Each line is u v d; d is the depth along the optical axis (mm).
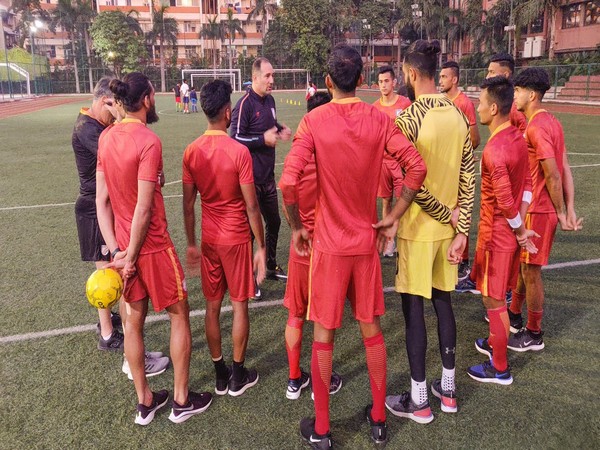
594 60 34125
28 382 3305
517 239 3010
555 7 38844
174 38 61500
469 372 3311
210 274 3043
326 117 2363
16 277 5105
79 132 3504
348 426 2848
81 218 3660
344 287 2506
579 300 4391
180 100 31297
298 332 3053
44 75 59719
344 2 65312
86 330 4016
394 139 2414
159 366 3443
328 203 2441
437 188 2740
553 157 3225
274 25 64812
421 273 2770
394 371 3398
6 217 7336
